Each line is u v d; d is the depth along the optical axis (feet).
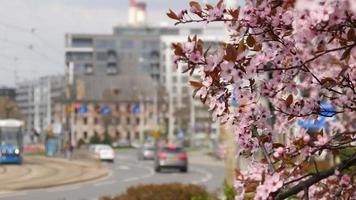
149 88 535.60
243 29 15.61
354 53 15.42
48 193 95.20
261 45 15.62
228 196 48.06
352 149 17.94
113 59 582.76
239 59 15.19
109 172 162.30
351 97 17.37
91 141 508.94
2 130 169.99
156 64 588.91
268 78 16.46
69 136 274.57
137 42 593.42
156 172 162.09
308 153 16.81
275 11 15.20
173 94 554.87
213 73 15.58
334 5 12.42
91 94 533.96
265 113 17.10
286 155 16.75
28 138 416.67
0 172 142.00
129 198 56.85
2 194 92.89
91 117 529.86
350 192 18.04
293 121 18.06
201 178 134.10
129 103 532.73
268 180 15.72
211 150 337.31
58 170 156.97
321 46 14.32
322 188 19.33
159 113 512.22
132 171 168.45
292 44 15.44
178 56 15.93
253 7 15.28
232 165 50.39
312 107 17.04
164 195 56.29
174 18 16.15
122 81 542.98
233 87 16.21
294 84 16.29
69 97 292.20
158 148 163.32
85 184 116.98
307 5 12.58
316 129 17.72
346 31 13.94
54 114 412.77
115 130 529.86
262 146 17.40
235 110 17.17
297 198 19.71
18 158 170.60
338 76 16.49
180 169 162.30
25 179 123.95
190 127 416.87
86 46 580.71
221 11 15.78
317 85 16.89
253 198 16.89
